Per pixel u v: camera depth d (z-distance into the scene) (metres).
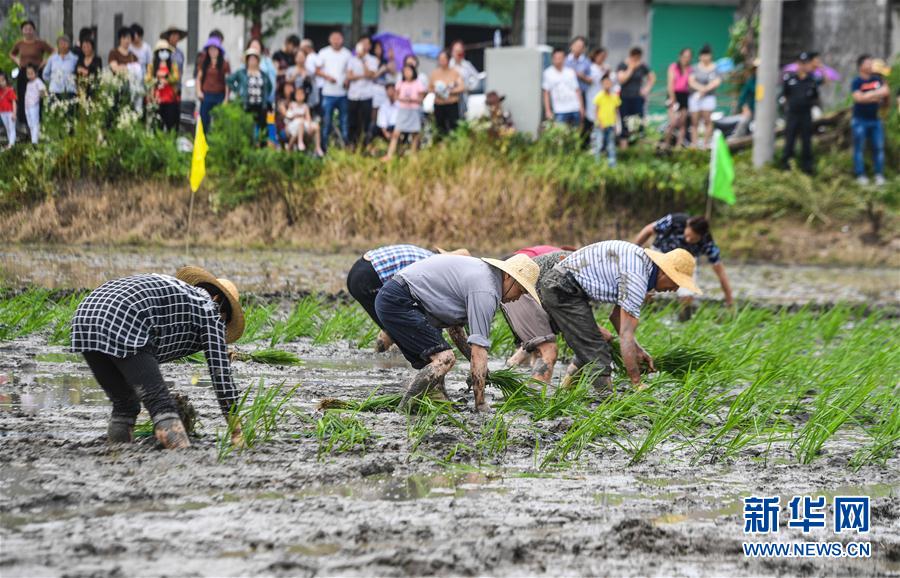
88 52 49.62
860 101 58.69
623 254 21.89
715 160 43.16
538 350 23.62
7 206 47.50
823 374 24.81
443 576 11.67
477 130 55.56
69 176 48.72
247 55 51.25
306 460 16.06
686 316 33.41
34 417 18.20
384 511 13.79
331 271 42.72
